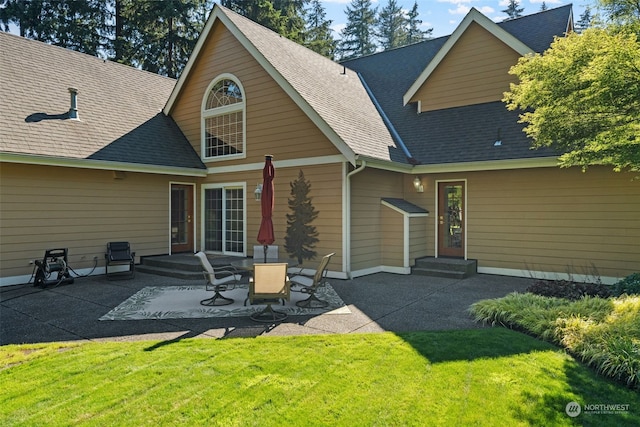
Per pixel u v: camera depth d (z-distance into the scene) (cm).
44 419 315
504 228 981
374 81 1462
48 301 720
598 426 309
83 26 2302
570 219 898
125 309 662
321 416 319
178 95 1284
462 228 1048
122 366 413
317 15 3806
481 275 983
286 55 1147
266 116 1070
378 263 1033
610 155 621
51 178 923
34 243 895
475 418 316
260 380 378
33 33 2227
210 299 717
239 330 546
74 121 1012
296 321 589
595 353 414
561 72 587
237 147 1152
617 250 848
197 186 1246
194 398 346
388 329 549
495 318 571
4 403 339
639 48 518
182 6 2347
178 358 435
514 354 441
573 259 895
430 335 508
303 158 995
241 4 2483
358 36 3919
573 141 655
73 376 390
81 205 976
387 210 1030
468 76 1132
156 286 861
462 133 1064
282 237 1039
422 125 1159
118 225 1048
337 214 938
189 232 1235
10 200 860
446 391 357
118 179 1045
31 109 955
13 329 555
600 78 518
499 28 1062
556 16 1185
